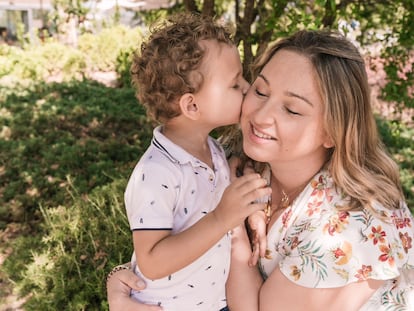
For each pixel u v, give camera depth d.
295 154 1.44
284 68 1.39
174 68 1.43
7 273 3.77
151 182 1.41
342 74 1.39
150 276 1.41
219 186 1.55
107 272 3.23
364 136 1.49
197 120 1.50
